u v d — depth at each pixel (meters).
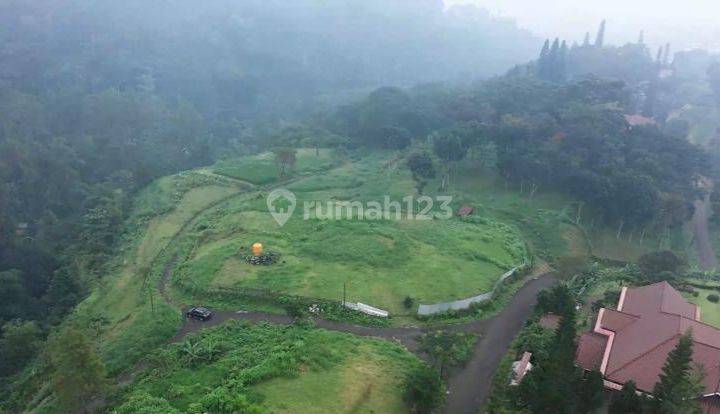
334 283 64.94
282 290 63.41
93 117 147.38
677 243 95.56
